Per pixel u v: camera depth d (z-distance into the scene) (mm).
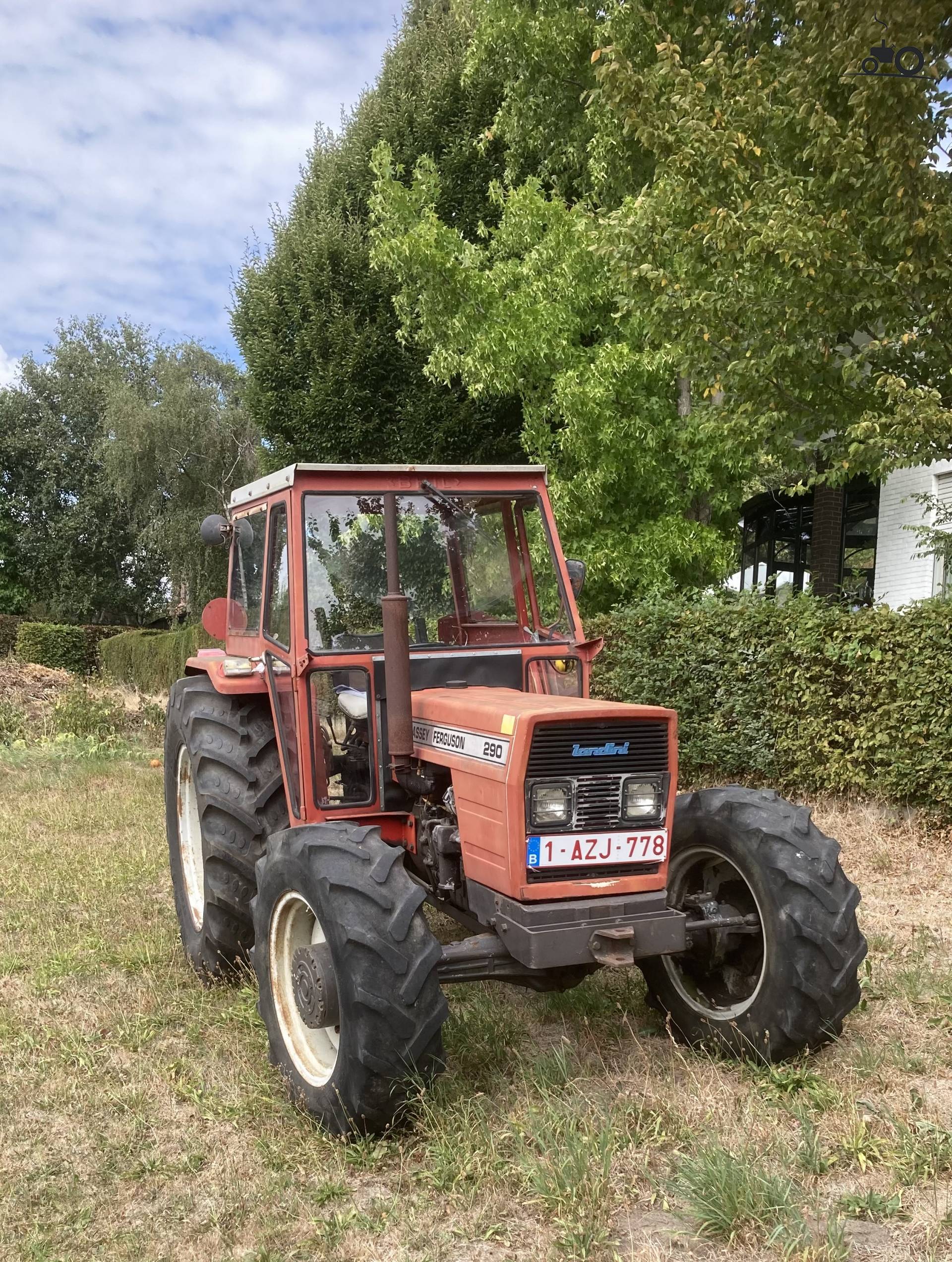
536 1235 2584
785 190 5879
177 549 24312
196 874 4812
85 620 33406
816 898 3320
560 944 3072
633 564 9438
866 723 6777
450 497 4145
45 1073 3564
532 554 4273
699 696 7965
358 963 2965
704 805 3664
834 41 5227
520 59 10656
